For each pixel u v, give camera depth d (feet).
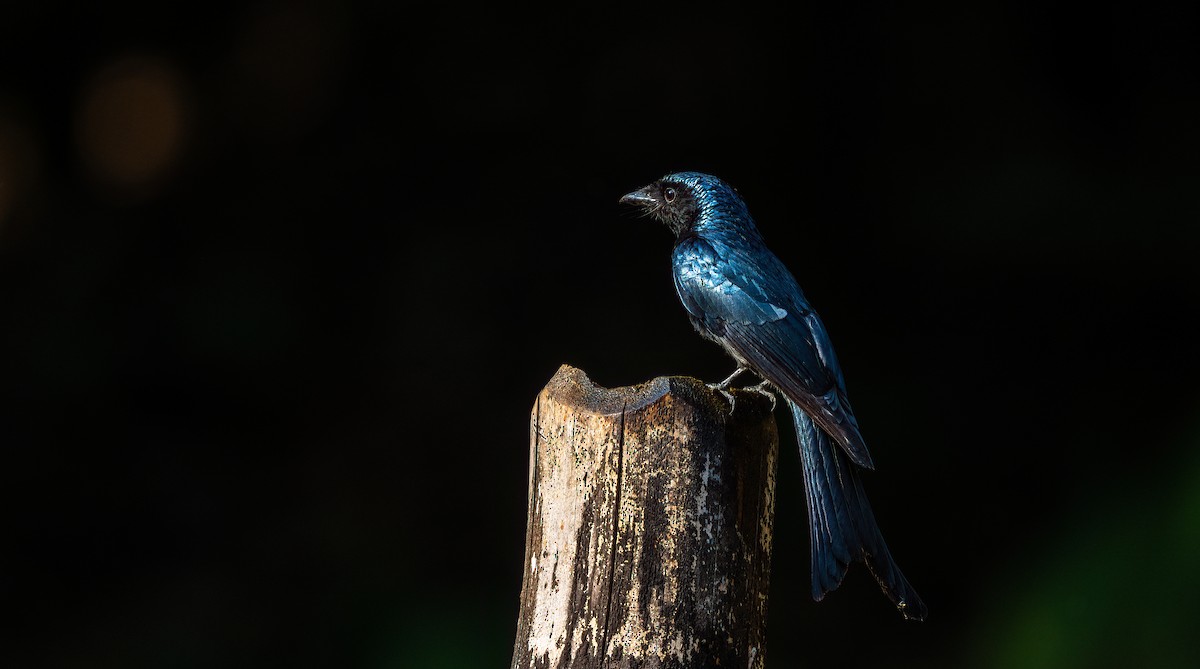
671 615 15.84
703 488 15.96
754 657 16.58
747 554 16.33
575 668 16.01
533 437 17.01
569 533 16.26
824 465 19.60
